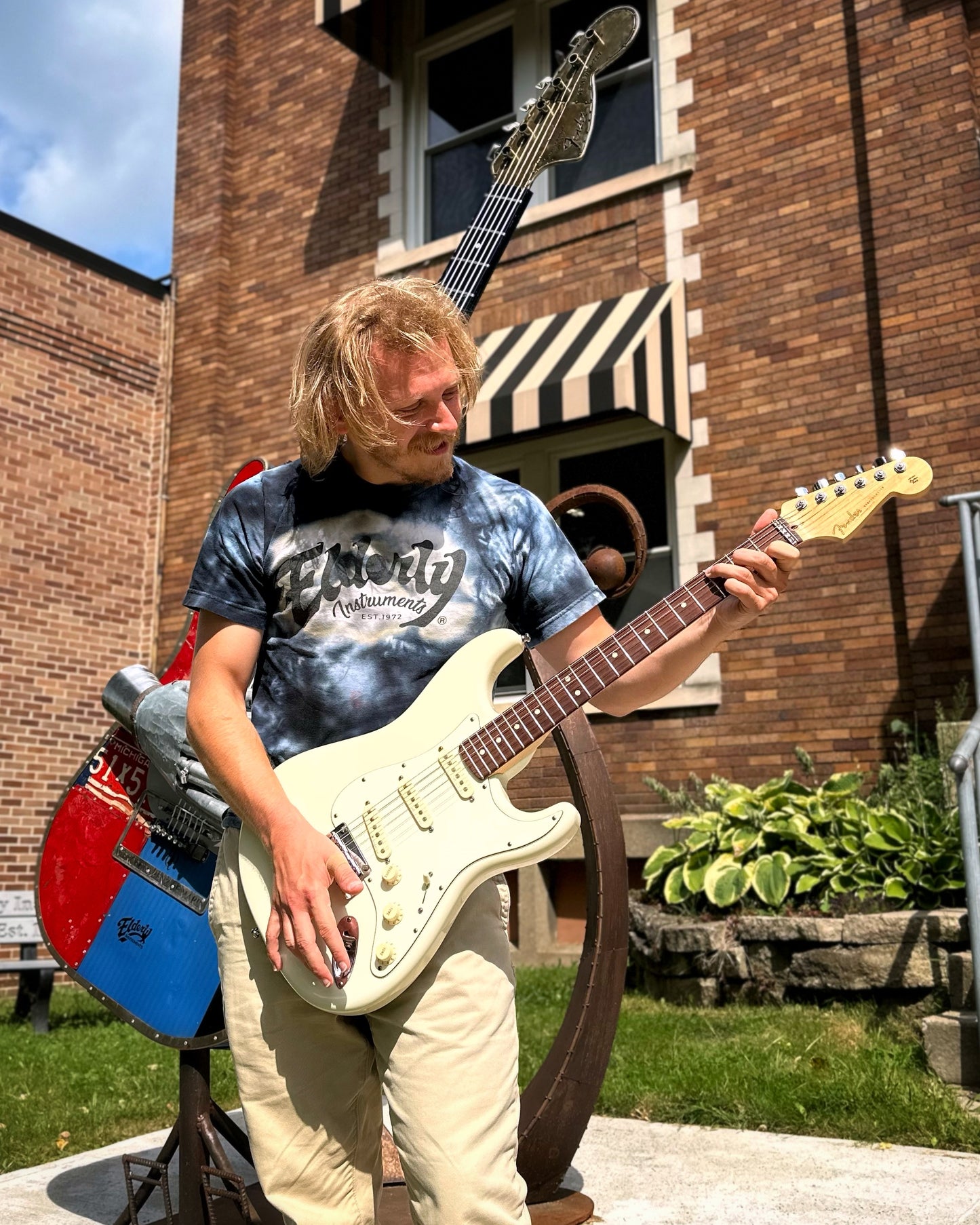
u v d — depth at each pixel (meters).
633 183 7.74
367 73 9.54
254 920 1.54
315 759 1.58
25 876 8.52
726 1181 2.75
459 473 1.75
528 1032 4.50
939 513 6.16
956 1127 3.02
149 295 10.21
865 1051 3.79
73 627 9.17
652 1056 3.98
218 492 9.71
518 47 8.68
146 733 2.55
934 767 5.51
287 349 9.59
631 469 7.58
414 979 1.43
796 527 1.75
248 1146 2.36
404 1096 1.41
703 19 7.72
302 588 1.65
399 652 1.63
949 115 6.52
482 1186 1.34
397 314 1.57
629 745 7.10
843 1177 2.75
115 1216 2.74
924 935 4.38
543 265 8.13
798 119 7.17
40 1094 4.08
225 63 10.45
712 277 7.35
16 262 9.14
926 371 6.35
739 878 5.23
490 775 1.55
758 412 7.02
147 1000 2.45
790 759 6.49
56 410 9.30
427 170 9.13
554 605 1.74
